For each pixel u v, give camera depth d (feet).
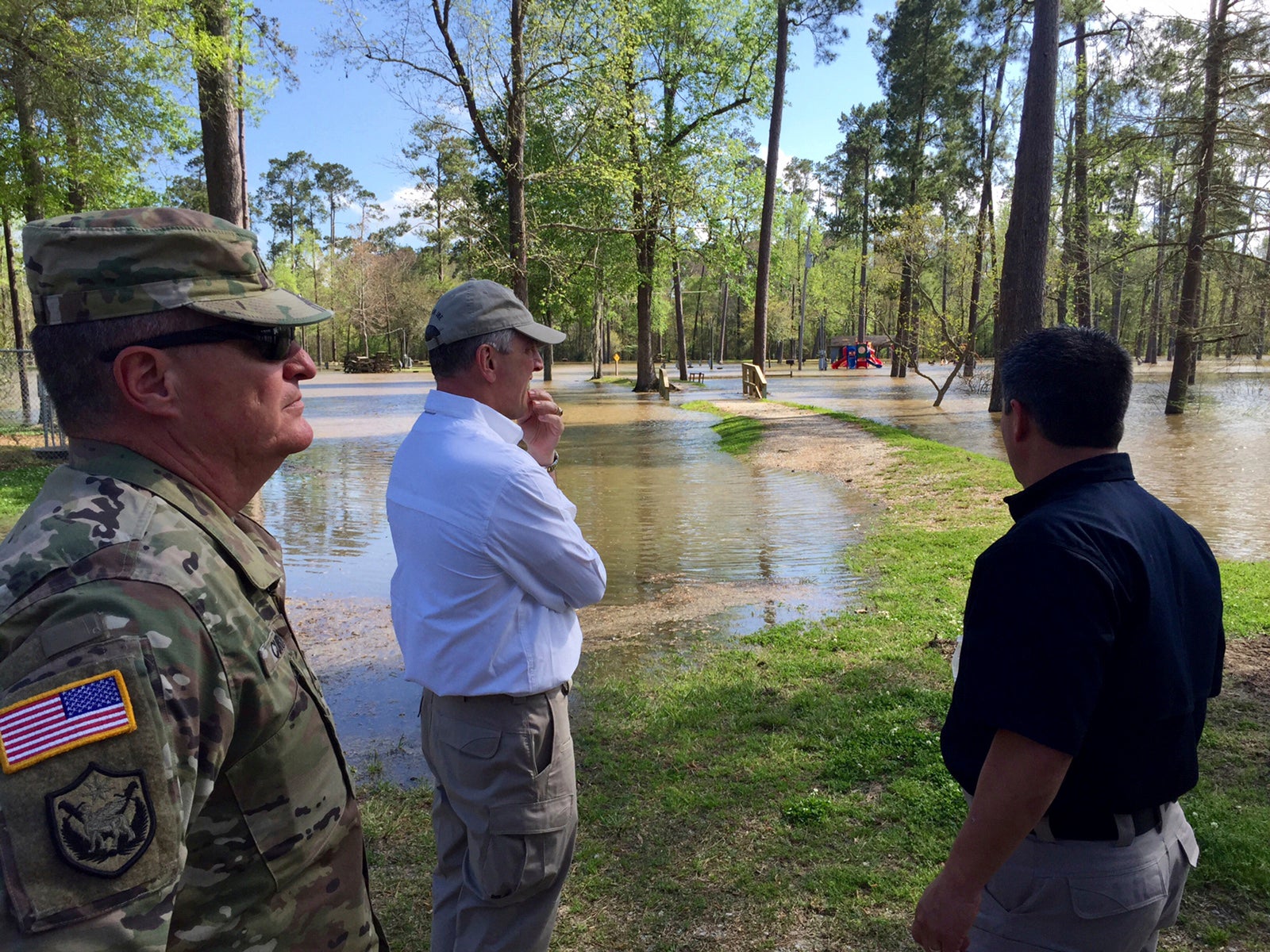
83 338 3.79
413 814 12.00
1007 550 5.12
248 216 43.86
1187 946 8.88
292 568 26.99
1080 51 87.25
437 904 7.84
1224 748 12.77
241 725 3.73
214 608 3.61
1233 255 56.95
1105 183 94.43
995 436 61.00
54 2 36.45
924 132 141.08
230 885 3.78
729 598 22.48
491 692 6.88
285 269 246.47
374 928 4.57
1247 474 41.34
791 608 21.29
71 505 3.55
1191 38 55.72
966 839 5.09
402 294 230.48
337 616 21.90
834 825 11.19
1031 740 4.82
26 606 3.22
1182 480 40.06
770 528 31.63
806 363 268.00
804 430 60.08
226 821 3.76
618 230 59.72
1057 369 5.52
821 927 9.32
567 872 7.42
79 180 47.93
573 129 54.24
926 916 5.29
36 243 3.78
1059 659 4.77
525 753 7.01
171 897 3.20
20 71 38.34
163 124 45.42
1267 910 9.36
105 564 3.39
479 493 6.84
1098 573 4.83
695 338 328.90
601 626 20.48
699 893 9.95
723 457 52.42
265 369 4.17
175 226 3.88
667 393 103.86
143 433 3.94
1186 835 5.74
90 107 41.16
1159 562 5.27
